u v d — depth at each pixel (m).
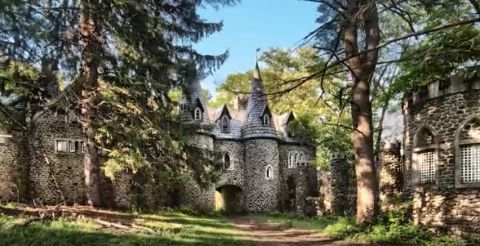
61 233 9.96
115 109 16.77
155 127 16.72
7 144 22.86
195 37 19.25
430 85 14.59
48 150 23.73
